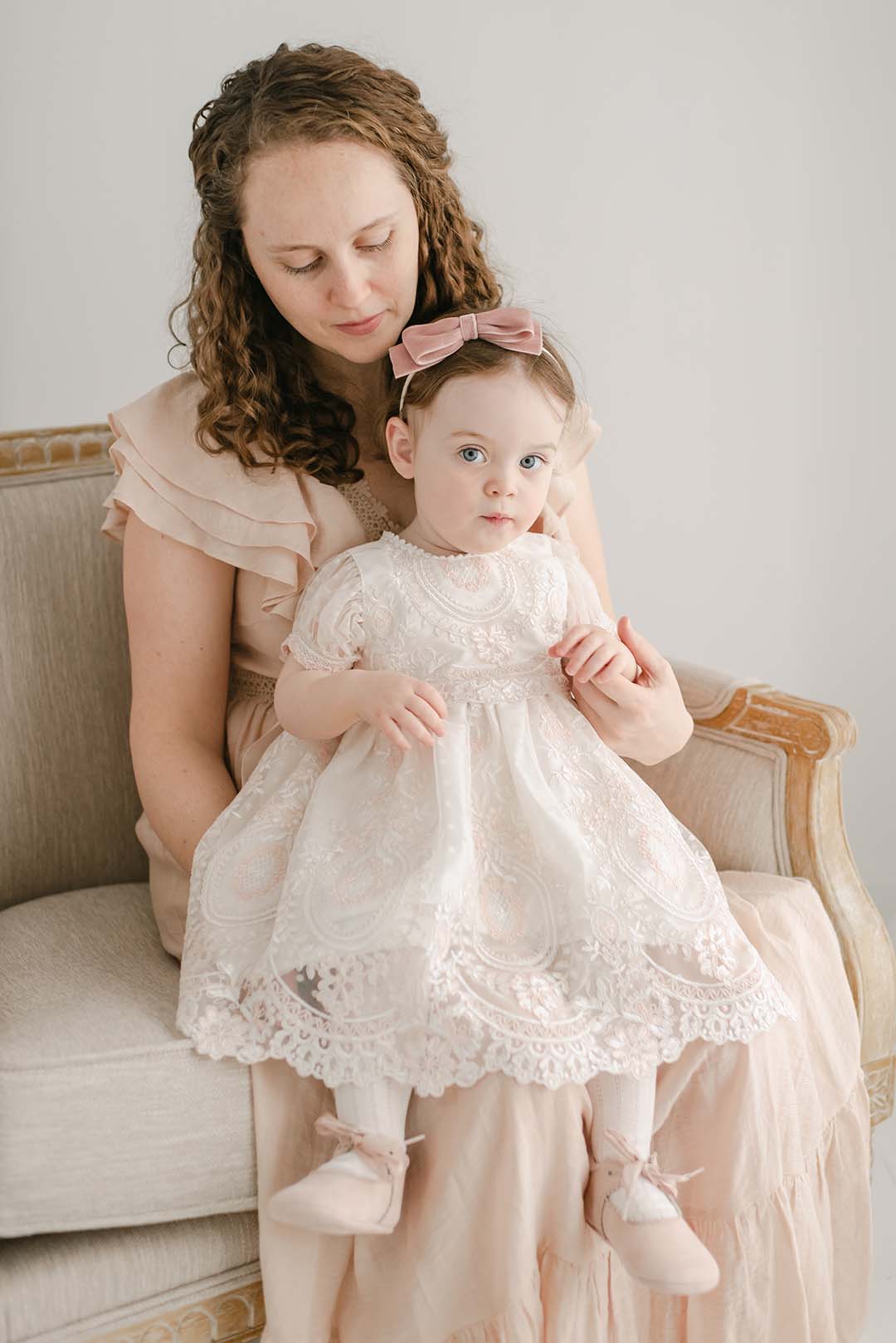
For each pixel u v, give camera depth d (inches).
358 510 67.6
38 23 87.5
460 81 94.9
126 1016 57.1
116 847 79.0
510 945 56.5
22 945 66.4
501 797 59.4
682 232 101.3
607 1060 54.5
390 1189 52.8
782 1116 59.4
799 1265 59.8
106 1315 53.7
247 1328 57.1
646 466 105.0
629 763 77.2
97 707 77.5
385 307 62.6
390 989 53.9
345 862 57.2
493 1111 53.2
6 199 89.7
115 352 94.9
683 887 59.2
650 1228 52.7
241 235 64.8
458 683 60.4
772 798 70.8
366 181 59.3
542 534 66.7
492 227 97.5
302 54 61.7
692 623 109.9
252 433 65.3
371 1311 55.7
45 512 76.2
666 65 98.1
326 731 59.0
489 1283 54.2
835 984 66.6
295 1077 56.0
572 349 101.0
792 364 106.0
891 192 104.4
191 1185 54.7
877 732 114.7
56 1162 53.0
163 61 90.7
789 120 100.8
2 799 74.8
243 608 68.0
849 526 110.9
